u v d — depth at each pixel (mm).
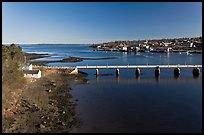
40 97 58719
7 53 83875
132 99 57125
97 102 54750
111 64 136500
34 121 42500
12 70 68000
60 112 47469
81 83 77875
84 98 58375
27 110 48219
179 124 41281
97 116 45406
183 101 54875
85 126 40594
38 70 85938
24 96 58656
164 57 183125
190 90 65875
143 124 41500
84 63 143125
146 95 60906
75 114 46500
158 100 56000
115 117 44844
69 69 99062
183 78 85062
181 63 137625
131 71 104062
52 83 76062
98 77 89562
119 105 52188
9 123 41094
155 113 46812
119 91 65875
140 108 50031
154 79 84125
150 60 158500
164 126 40500
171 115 45625
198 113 46469
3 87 56750
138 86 72500
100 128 39938
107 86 72938
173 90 66250
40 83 75438
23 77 74750
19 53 98750
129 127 40250
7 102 50688
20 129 38938
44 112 47188
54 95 61406
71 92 65000
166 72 99500
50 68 100312
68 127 40219
